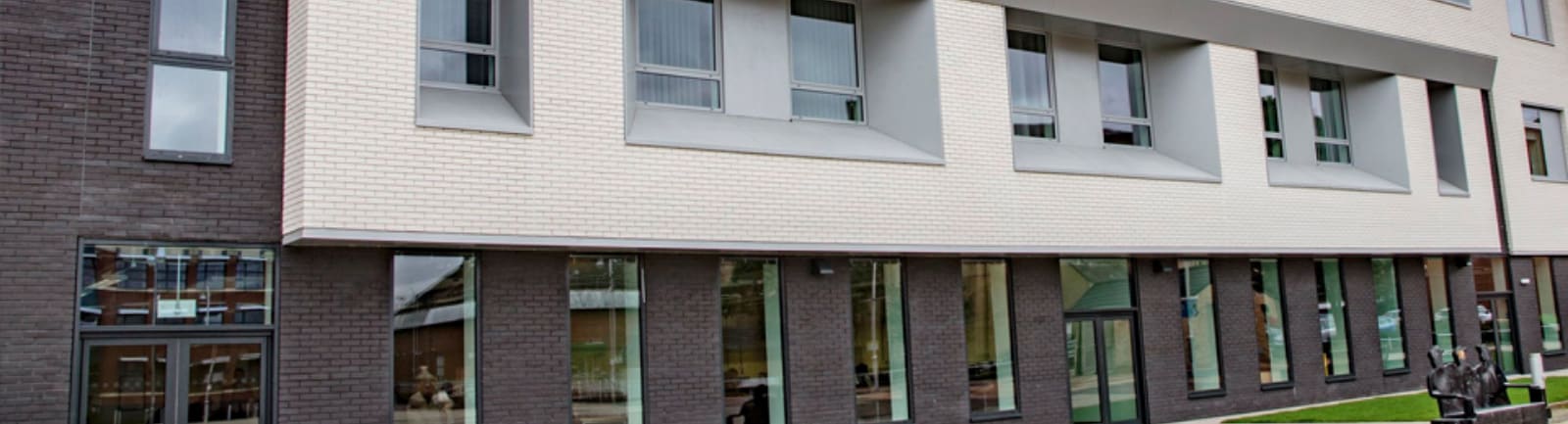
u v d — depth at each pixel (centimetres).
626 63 1227
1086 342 1652
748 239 1254
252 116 1102
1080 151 1652
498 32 1241
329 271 1118
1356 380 1964
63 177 1023
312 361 1096
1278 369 1861
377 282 1139
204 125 1084
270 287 1097
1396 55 1981
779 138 1347
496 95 1211
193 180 1073
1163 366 1703
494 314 1189
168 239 1055
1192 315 1762
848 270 1434
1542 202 2322
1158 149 1753
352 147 1048
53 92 1028
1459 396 1241
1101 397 1641
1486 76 2188
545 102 1148
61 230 1016
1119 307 1686
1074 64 1695
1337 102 2047
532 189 1130
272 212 1099
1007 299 1579
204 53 1093
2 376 981
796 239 1285
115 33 1060
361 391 1116
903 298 1477
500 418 1177
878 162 1358
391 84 1076
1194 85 1723
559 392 1214
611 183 1176
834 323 1412
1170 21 1664
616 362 1266
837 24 1507
